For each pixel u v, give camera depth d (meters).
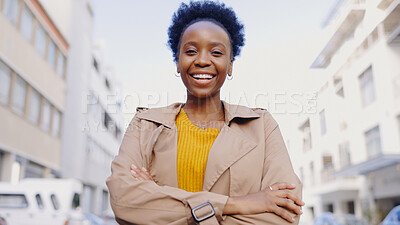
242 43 1.15
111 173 0.90
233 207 0.81
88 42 18.72
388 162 9.88
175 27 1.18
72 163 16.16
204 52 0.96
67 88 16.39
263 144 0.94
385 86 8.09
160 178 0.92
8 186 6.56
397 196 11.63
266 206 0.82
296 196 0.85
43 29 13.00
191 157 0.93
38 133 12.47
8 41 10.08
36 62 12.22
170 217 0.80
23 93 11.34
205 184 0.88
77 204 7.78
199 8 1.14
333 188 12.42
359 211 12.82
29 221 6.45
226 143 0.91
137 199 0.82
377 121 9.12
